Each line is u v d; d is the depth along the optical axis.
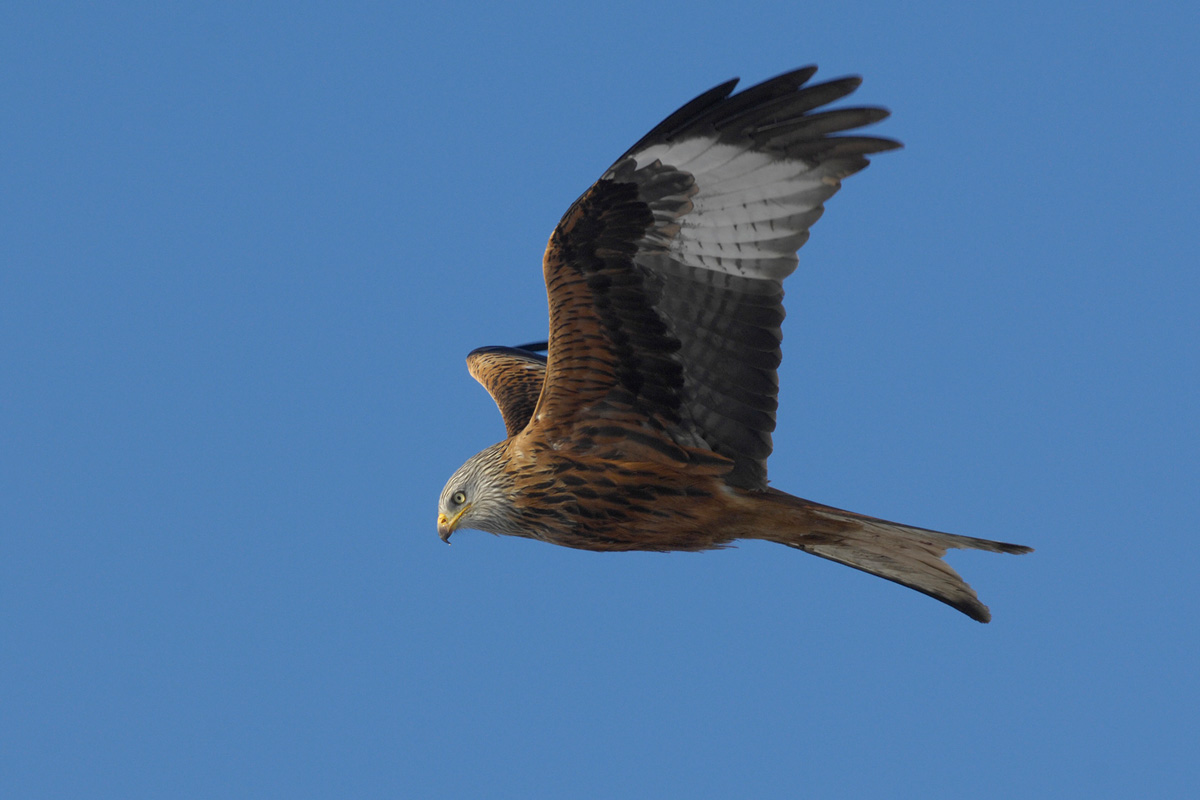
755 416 12.05
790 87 10.91
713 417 12.20
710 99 11.09
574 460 12.52
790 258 11.50
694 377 12.13
